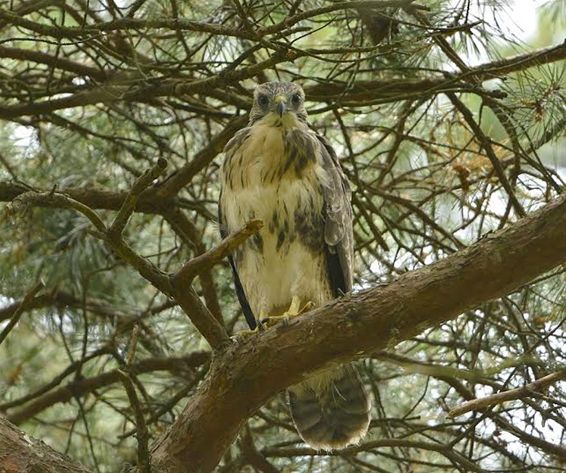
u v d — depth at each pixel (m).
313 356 7.66
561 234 6.99
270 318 9.52
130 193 7.06
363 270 13.08
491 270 7.17
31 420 13.41
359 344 7.57
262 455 11.53
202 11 11.02
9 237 12.60
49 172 12.80
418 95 10.45
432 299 7.34
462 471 10.47
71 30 9.65
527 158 10.76
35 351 13.90
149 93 10.95
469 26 9.56
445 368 9.02
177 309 13.23
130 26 9.59
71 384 12.12
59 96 12.80
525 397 8.59
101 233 7.26
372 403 12.31
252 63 11.39
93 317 13.16
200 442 7.88
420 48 10.34
